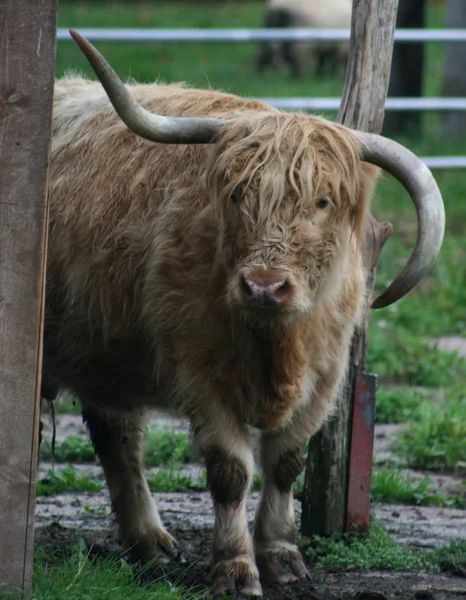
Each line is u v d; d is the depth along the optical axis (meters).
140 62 46.75
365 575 10.36
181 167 9.78
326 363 9.89
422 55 38.38
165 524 11.96
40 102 7.73
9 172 7.76
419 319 21.97
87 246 10.31
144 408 11.38
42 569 8.95
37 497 13.11
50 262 10.73
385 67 10.95
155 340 9.82
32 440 7.99
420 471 14.84
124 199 10.10
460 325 21.94
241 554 9.59
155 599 8.66
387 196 30.62
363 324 11.09
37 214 7.83
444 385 18.67
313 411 10.06
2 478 7.97
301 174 8.52
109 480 11.19
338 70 48.12
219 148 8.86
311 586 9.84
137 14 55.91
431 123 42.22
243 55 50.97
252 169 8.58
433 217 8.84
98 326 10.40
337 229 8.95
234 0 62.72
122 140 10.47
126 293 10.07
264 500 10.20
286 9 47.72
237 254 8.77
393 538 11.46
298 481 13.24
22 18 7.63
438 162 26.25
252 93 41.34
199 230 9.32
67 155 10.88
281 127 8.72
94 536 11.35
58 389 11.69
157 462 14.80
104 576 8.94
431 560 10.70
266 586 9.82
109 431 11.24
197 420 9.66
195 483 13.78
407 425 16.58
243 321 9.20
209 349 9.49
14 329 7.89
